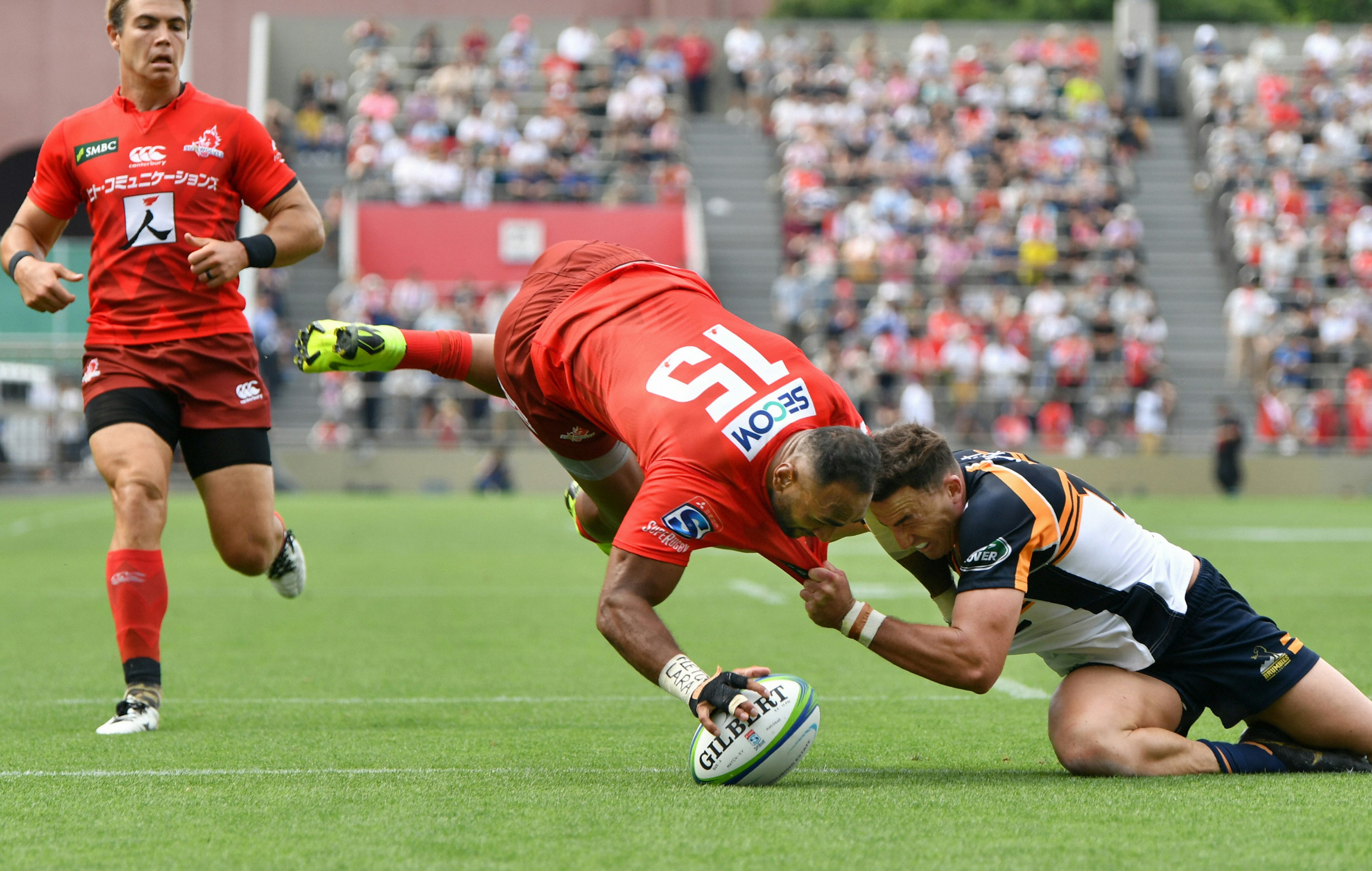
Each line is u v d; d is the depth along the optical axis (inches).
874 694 795.4
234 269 690.2
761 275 3806.6
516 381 602.2
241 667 907.4
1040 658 952.3
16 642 1035.9
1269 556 1759.4
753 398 493.4
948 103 4168.3
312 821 451.5
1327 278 3681.1
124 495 686.5
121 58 711.7
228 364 717.3
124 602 682.8
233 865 395.9
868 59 4252.0
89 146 706.8
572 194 3811.5
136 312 701.9
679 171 3887.8
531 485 3277.6
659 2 5113.2
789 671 885.2
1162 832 428.1
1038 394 3358.8
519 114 4124.0
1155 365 3417.8
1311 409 3353.8
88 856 407.2
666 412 496.1
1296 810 458.6
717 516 485.7
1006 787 507.5
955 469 511.2
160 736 652.7
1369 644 967.0
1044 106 4217.5
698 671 494.6
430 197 3732.8
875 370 3272.6
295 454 3213.6
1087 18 5526.6
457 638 1061.8
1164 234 3969.0
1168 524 2343.8
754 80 4281.5
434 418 3272.6
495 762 581.9
